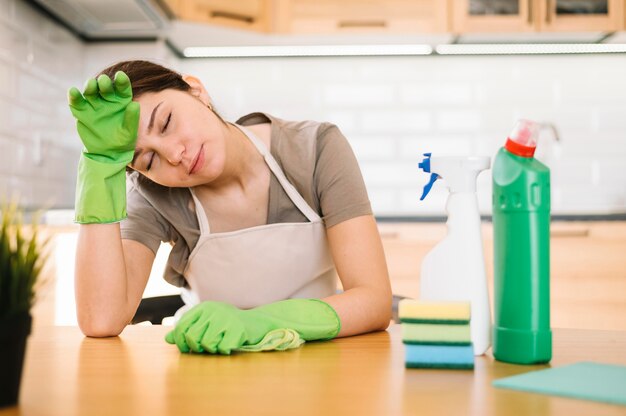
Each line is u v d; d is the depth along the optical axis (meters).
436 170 0.76
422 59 3.31
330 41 3.11
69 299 2.13
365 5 2.98
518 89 3.28
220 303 0.82
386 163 3.31
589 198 3.23
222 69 3.35
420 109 3.31
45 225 2.10
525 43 3.14
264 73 3.34
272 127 1.25
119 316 0.98
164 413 0.51
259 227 1.16
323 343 0.87
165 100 1.01
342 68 3.33
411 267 2.50
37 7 2.48
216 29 2.92
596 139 3.25
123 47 3.02
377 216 2.68
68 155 2.82
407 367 0.69
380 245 1.09
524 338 0.70
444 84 3.30
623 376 0.62
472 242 0.75
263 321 0.83
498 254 0.72
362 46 3.19
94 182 0.99
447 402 0.54
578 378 0.61
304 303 0.90
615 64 3.26
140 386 0.61
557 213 2.75
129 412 0.52
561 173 3.24
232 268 1.18
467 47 3.20
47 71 2.59
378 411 0.52
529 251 0.70
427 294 0.75
